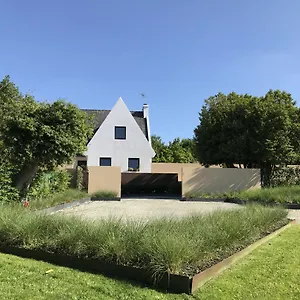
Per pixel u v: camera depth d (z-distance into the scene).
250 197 16.61
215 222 6.59
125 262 4.79
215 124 20.97
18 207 8.12
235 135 19.88
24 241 5.80
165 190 24.20
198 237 5.36
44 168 13.63
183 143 50.62
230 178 19.81
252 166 21.47
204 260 4.94
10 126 12.12
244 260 5.52
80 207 14.64
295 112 19.78
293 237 7.39
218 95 21.89
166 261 4.42
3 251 5.81
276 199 15.11
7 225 6.08
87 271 4.87
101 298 3.89
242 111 20.03
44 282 4.34
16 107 12.93
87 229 5.61
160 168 29.75
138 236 5.20
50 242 5.55
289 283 4.47
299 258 5.65
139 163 28.81
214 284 4.40
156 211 13.05
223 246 5.64
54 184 16.11
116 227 5.70
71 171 19.89
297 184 20.80
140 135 29.08
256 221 7.52
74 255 5.18
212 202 17.69
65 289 4.12
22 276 4.54
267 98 19.84
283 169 20.94
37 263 5.18
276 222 8.70
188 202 17.55
